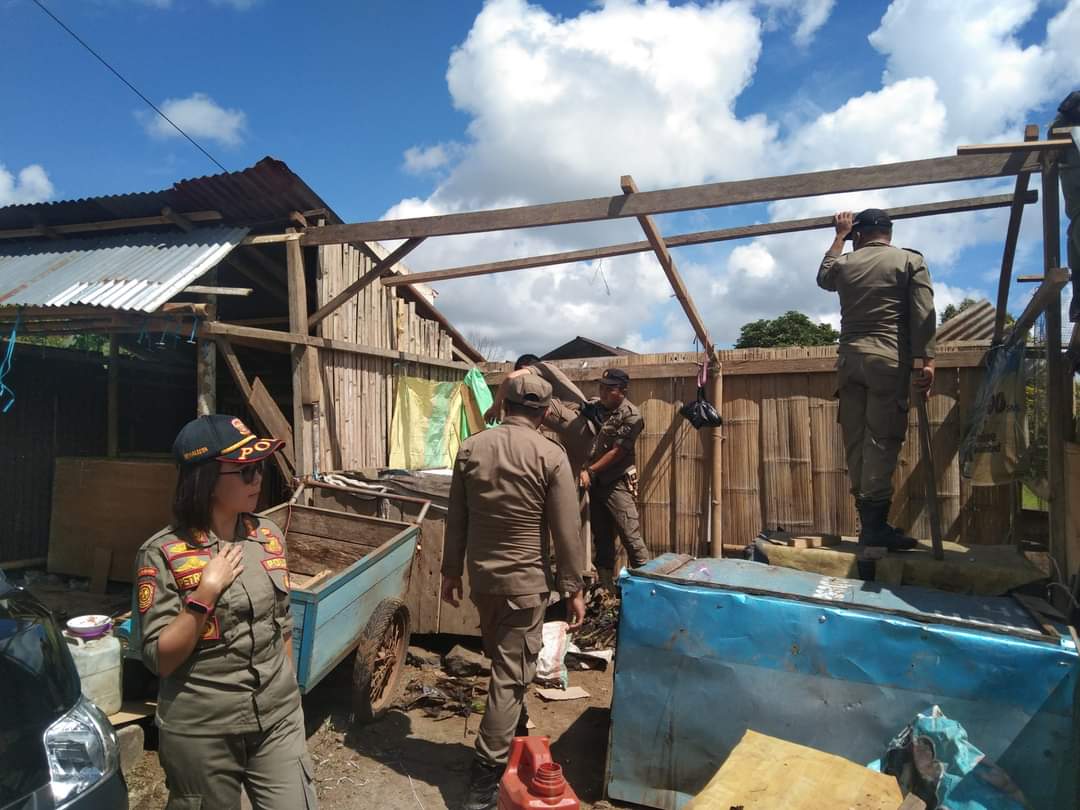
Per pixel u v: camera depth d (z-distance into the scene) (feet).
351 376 21.49
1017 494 16.70
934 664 9.38
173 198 18.92
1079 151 11.42
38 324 17.85
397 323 24.48
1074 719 8.65
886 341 12.63
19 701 7.12
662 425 22.75
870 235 13.28
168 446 26.27
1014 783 8.43
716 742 10.41
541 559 11.47
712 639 10.58
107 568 19.62
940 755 8.59
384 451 23.16
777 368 21.21
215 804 6.97
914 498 19.52
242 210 19.24
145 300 16.03
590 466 20.12
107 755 7.55
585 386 23.70
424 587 18.62
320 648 12.54
